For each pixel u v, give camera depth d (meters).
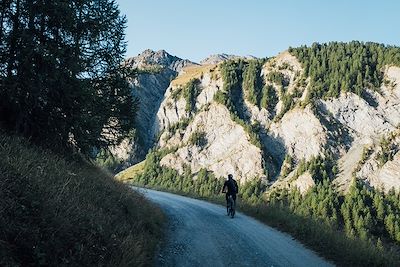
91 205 9.05
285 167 149.62
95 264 6.66
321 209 108.44
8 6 14.38
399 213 109.94
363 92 169.38
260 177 147.25
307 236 13.55
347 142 154.50
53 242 6.19
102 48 18.83
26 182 7.31
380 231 99.38
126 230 9.48
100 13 17.97
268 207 21.05
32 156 10.41
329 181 131.62
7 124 14.73
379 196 113.88
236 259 10.30
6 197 6.25
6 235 5.61
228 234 13.95
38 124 14.97
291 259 10.55
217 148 173.75
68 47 15.56
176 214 18.86
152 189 51.38
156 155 180.75
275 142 165.12
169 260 9.73
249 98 191.62
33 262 5.59
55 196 7.41
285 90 188.75
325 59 191.38
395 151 136.38
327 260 10.70
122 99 20.12
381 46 193.62
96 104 17.83
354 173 132.62
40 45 13.72
